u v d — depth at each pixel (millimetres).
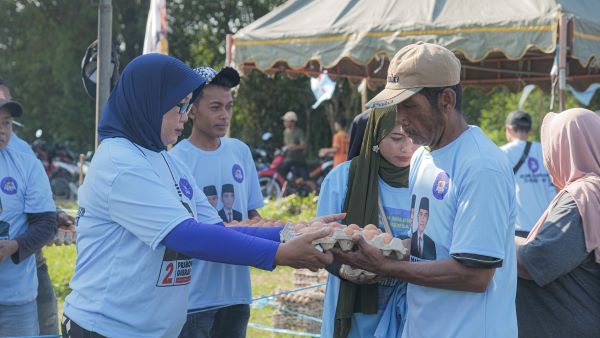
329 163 16516
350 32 8047
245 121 25266
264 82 24406
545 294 3230
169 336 2877
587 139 3291
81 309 2775
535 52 10281
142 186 2695
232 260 2715
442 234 2793
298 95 24625
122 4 23547
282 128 25219
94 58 5121
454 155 2779
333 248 2910
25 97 24000
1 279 3957
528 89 11203
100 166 2754
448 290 2803
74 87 23203
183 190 2984
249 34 8594
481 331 2752
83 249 2818
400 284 3412
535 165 6898
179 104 2863
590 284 3178
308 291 6242
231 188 4164
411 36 7754
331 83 11094
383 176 3535
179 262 2834
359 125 3680
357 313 3473
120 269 2746
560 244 3080
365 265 2900
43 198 4086
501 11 7547
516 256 3061
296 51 8336
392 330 3385
